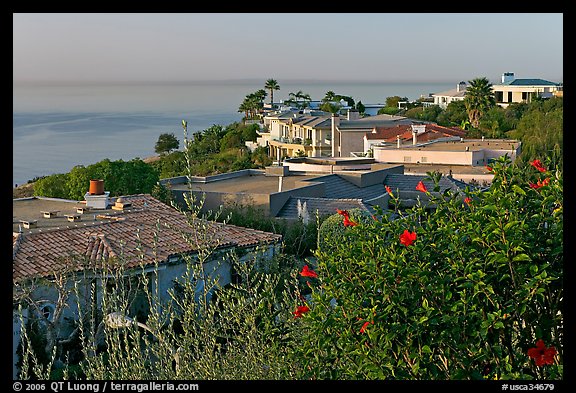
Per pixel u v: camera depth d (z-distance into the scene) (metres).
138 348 6.06
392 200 5.80
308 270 5.52
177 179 32.59
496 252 4.80
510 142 43.00
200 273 6.59
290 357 5.72
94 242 16.47
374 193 31.95
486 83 63.19
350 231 5.56
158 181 30.64
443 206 5.54
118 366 6.13
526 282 4.84
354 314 5.11
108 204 21.38
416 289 4.94
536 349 4.71
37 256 15.27
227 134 67.00
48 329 11.59
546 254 5.07
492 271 4.98
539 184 5.58
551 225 5.11
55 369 11.54
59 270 12.64
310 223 21.03
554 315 4.96
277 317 6.74
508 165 5.65
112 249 15.89
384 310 4.84
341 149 60.88
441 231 5.12
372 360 4.85
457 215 5.41
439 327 4.86
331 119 61.41
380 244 5.14
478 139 45.75
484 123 56.12
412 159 40.81
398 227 5.33
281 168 35.22
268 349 5.99
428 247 5.16
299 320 6.19
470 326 4.77
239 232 18.36
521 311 4.67
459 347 4.77
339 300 5.27
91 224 17.80
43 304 12.51
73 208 21.89
